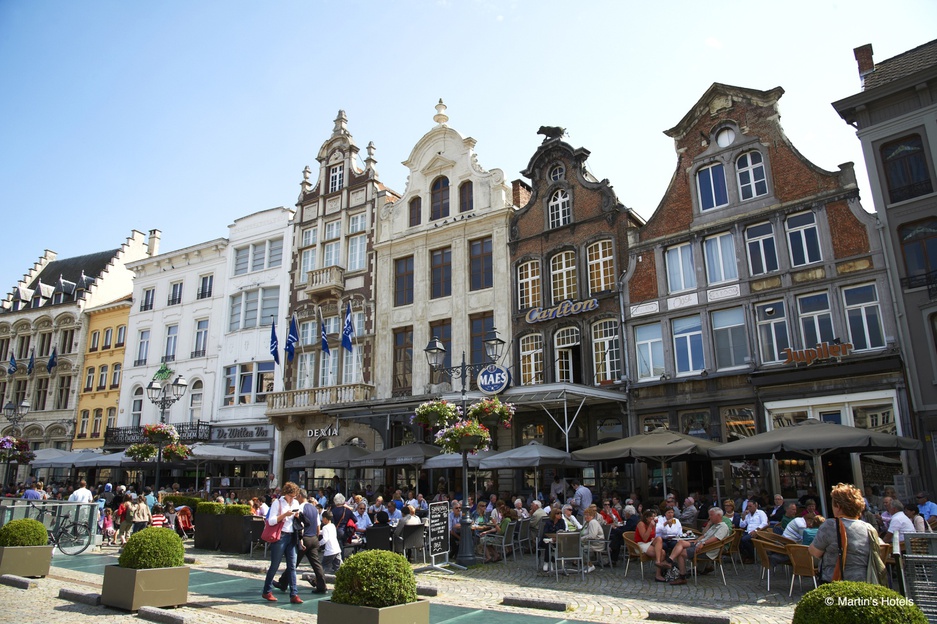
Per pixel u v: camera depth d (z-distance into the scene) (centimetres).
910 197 1870
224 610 958
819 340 1958
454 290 2848
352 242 3312
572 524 1416
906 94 1916
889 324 1831
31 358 4331
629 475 2214
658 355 2267
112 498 2617
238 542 1703
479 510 1850
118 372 4072
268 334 3472
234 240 3756
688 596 1102
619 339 2356
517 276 2697
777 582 1220
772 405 1962
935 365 1742
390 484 2812
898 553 788
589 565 1386
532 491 2438
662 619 919
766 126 2180
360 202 3328
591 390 2136
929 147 1852
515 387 2200
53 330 4403
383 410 2695
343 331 3011
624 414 2273
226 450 2848
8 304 4809
